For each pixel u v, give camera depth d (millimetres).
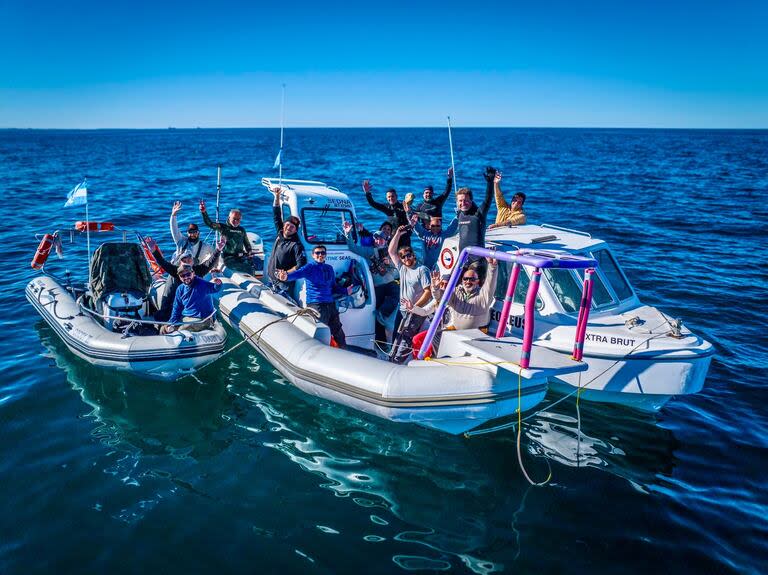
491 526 4965
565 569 4484
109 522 4859
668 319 6949
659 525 5008
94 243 15078
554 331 6660
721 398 7270
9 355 8023
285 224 8031
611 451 6137
